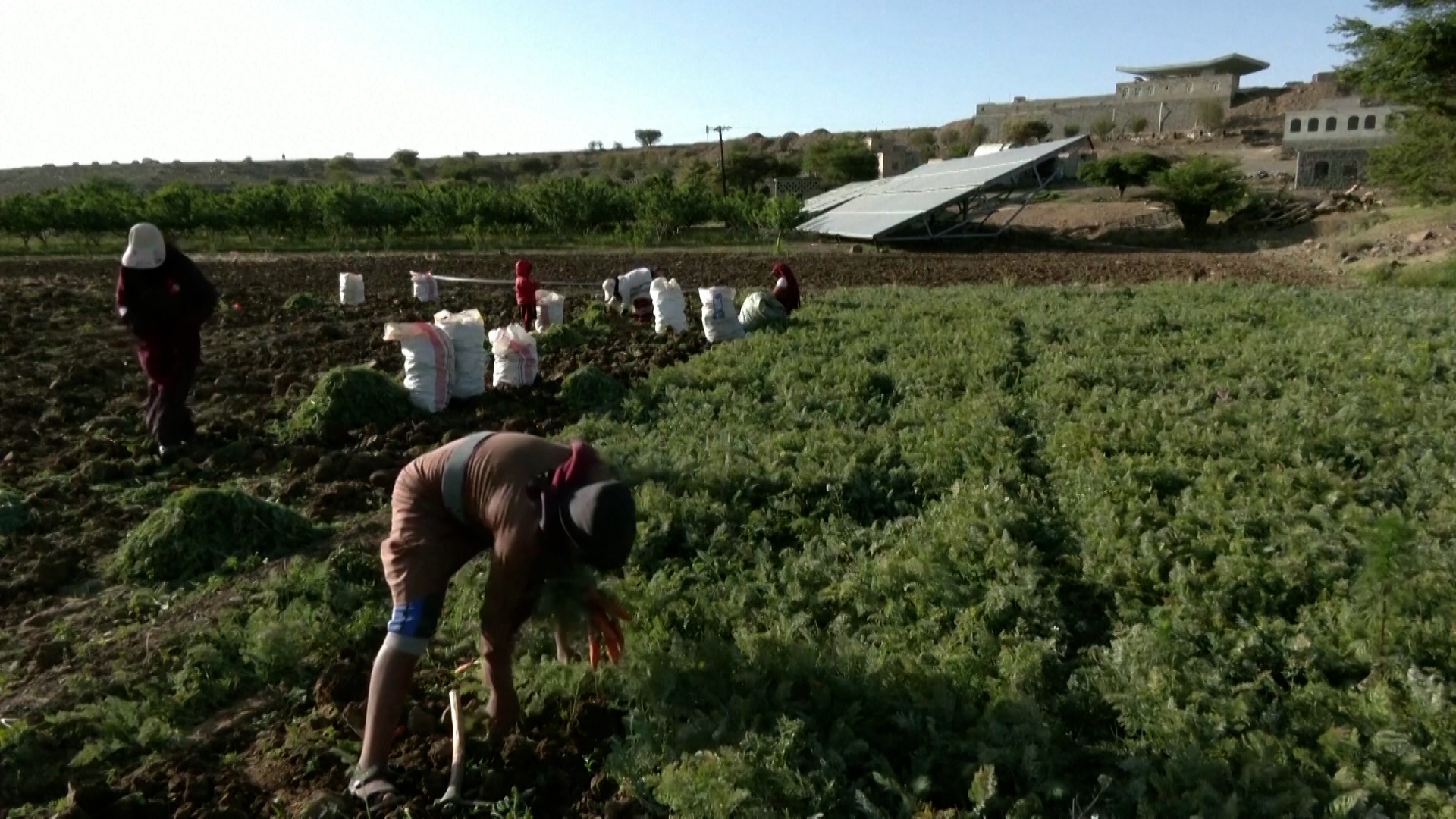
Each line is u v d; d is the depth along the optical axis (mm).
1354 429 8930
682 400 11273
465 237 48219
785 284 17891
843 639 5465
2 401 11539
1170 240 47750
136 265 9070
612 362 14523
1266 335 13547
